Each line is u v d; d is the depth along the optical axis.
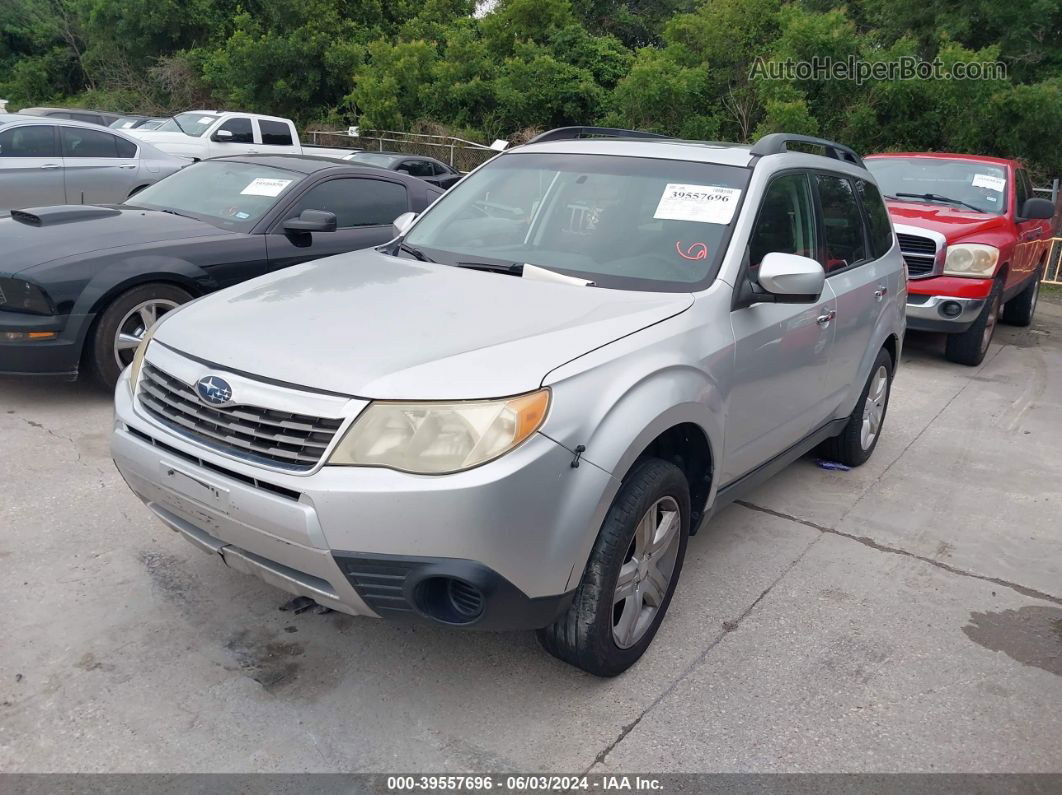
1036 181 16.52
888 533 4.52
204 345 2.86
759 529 4.46
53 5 37.91
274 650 3.14
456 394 2.51
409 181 7.21
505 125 26.00
